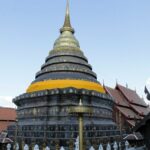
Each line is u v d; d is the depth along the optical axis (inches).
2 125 2967.5
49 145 1855.3
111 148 1977.1
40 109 2121.1
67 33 2655.0
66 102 2057.1
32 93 2198.6
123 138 1969.7
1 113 3115.2
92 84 2301.9
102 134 1984.5
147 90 821.9
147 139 794.8
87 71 2410.2
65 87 2108.8
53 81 2224.4
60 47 2541.8
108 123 2249.0
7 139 2082.9
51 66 2421.3
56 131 1894.7
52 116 2044.8
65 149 1818.4
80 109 907.4
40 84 2261.3
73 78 2250.2
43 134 1918.1
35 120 2114.9
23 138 2007.9
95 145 1855.3
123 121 2822.3
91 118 2068.2
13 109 3329.2
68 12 2780.5
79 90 2075.5
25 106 2253.9
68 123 1927.9
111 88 3154.5
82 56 2541.8
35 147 1839.3
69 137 1849.2
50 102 2107.5
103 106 2289.6
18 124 2202.3
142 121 785.6
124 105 3065.9
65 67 2338.8
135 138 1910.7
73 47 2559.1
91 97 2155.5
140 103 3491.6
